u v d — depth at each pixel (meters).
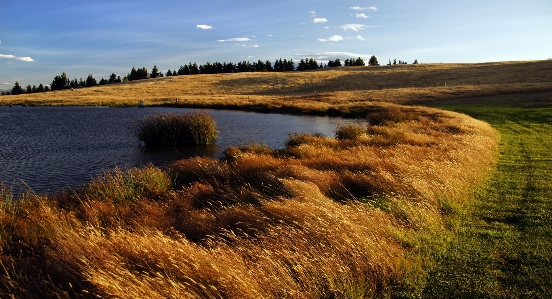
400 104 43.91
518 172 10.62
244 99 55.78
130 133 24.02
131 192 8.77
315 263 4.46
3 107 53.56
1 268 4.69
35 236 5.92
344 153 11.89
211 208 7.91
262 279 4.07
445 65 102.19
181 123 19.66
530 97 40.31
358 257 4.68
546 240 5.86
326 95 55.16
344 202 7.37
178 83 91.31
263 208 6.26
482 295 4.36
